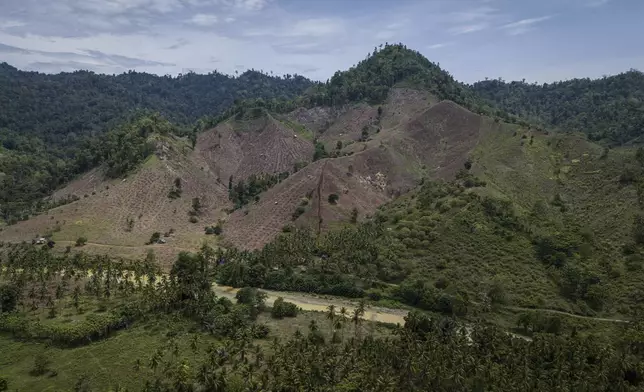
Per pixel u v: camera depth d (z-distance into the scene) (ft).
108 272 589.32
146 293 547.08
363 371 413.18
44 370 431.84
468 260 642.22
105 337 490.49
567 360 442.50
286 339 488.02
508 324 547.90
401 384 410.11
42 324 495.41
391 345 450.71
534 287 593.42
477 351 453.17
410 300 598.75
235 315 520.01
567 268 602.44
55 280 614.34
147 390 388.57
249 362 439.22
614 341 497.05
